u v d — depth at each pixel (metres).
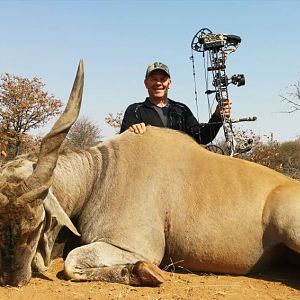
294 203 1.89
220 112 2.96
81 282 1.80
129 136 2.17
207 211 1.97
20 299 1.58
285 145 8.57
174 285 1.78
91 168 2.14
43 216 1.77
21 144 7.35
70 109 1.78
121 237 1.93
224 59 3.04
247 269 1.98
